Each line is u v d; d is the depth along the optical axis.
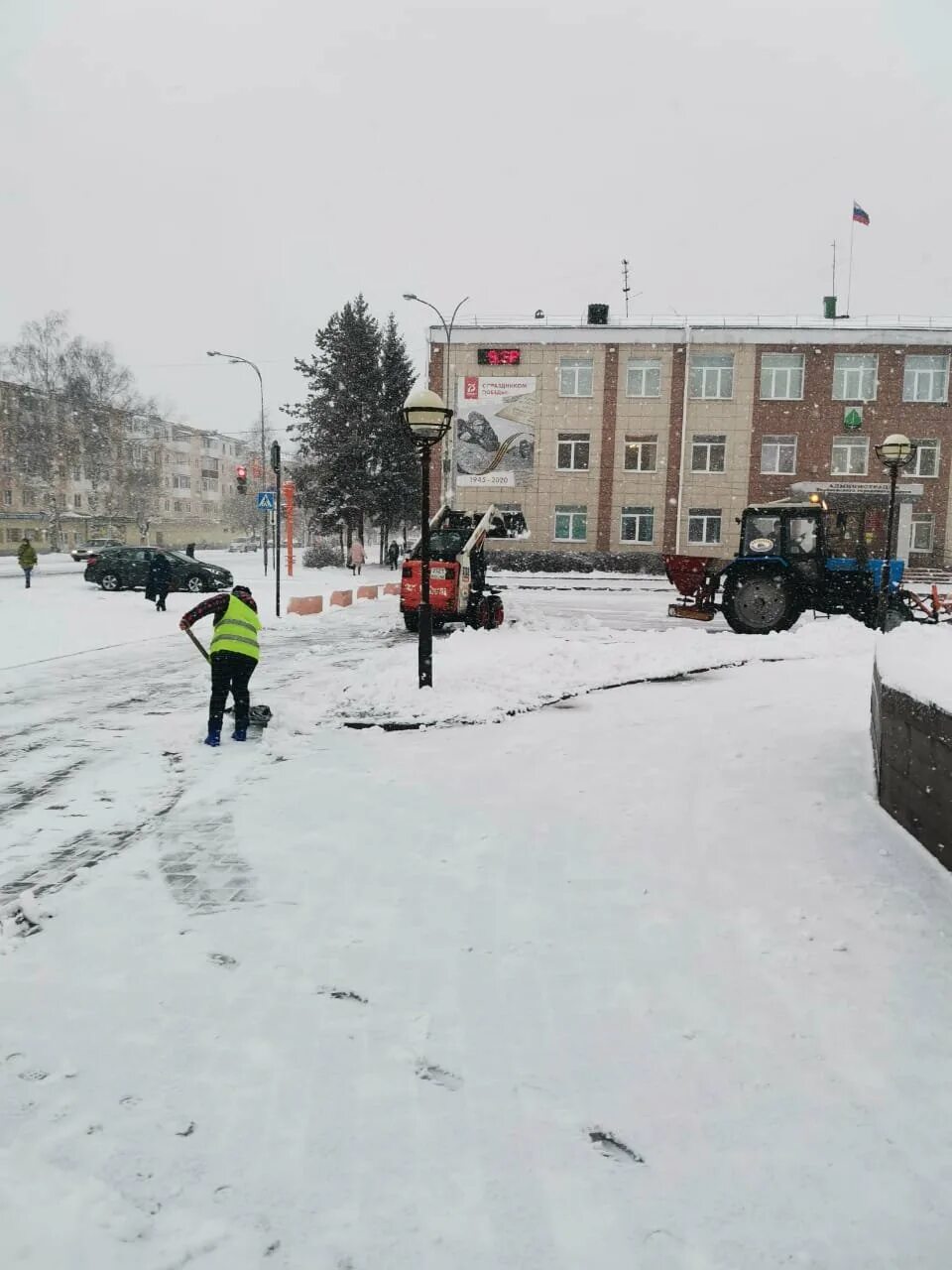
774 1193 2.29
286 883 4.40
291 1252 2.11
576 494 36.41
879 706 5.32
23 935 3.85
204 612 7.46
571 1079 2.79
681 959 3.57
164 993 3.33
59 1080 2.78
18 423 58.44
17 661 12.90
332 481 42.94
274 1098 2.69
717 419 35.53
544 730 7.56
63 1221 2.19
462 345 36.47
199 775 6.45
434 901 4.17
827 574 15.33
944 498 34.34
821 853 4.50
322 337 44.09
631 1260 2.08
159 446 76.88
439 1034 3.05
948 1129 2.52
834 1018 3.10
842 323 35.62
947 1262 2.06
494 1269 2.05
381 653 12.97
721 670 10.75
